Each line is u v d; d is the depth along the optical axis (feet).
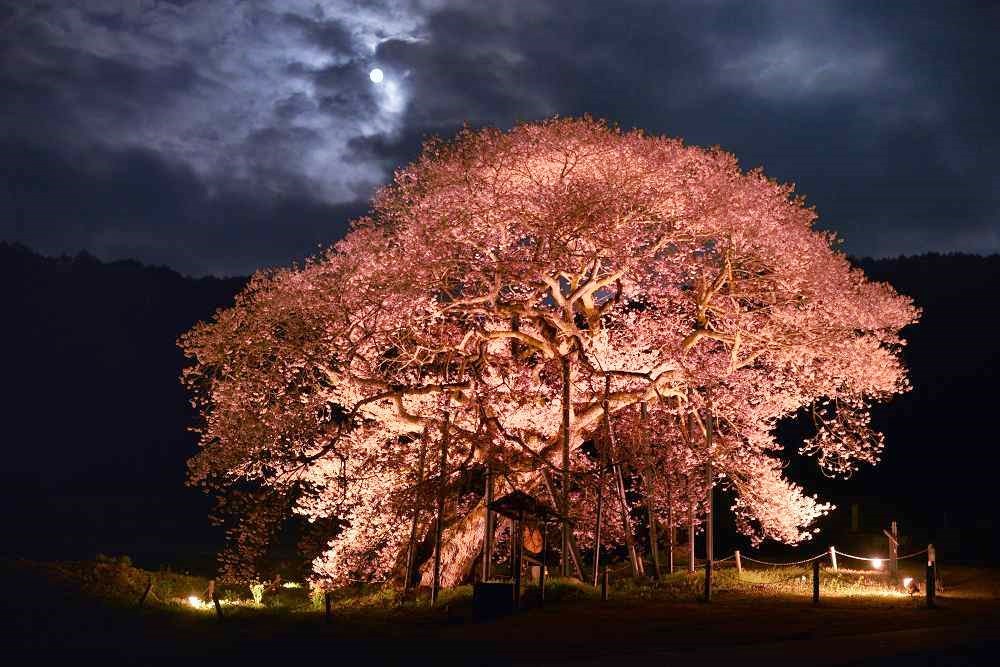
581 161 83.51
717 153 87.71
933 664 41.86
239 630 63.41
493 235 83.05
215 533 170.71
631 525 104.68
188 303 343.67
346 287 82.07
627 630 55.98
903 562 101.35
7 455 270.87
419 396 90.58
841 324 84.33
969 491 150.82
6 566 83.51
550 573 93.04
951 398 192.95
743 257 87.86
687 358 96.63
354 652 51.75
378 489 89.15
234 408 86.02
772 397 95.50
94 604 72.64
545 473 89.61
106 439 289.33
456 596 78.64
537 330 93.81
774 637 51.29
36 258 344.28
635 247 87.51
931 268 262.88
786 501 94.02
